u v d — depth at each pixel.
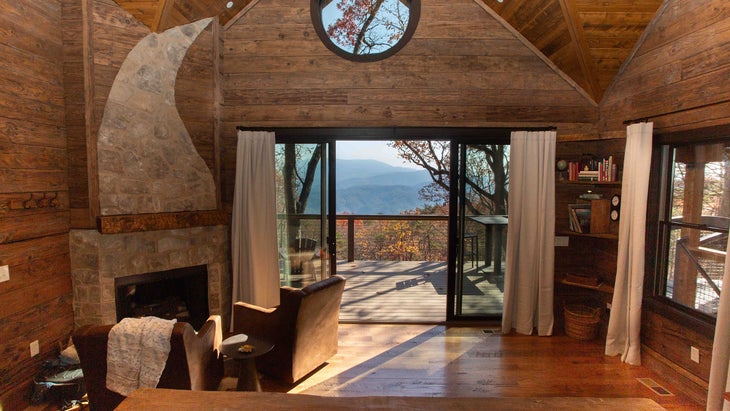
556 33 3.71
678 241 3.11
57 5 3.06
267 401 1.28
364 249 7.10
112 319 3.32
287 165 4.30
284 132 4.22
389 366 3.41
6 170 2.63
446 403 1.28
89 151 3.16
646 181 3.23
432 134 4.22
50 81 3.00
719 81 2.65
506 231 4.32
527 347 3.80
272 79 4.16
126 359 2.23
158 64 3.59
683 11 2.98
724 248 2.70
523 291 4.07
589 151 4.16
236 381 2.99
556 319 4.31
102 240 3.25
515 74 4.13
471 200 4.30
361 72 4.14
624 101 3.72
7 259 2.65
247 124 4.20
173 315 3.95
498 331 4.19
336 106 4.16
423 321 4.40
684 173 3.07
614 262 3.84
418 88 4.14
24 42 2.75
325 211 4.30
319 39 4.12
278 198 4.32
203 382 2.52
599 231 3.89
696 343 2.86
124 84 3.35
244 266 4.14
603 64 3.74
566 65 4.00
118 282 3.38
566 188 4.21
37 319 2.90
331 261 4.30
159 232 3.63
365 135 4.23
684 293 3.04
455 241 4.32
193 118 3.90
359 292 5.41
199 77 3.93
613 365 3.43
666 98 3.16
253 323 3.20
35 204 2.85
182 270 3.83
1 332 2.60
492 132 4.18
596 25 3.42
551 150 3.93
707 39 2.75
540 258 4.01
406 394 2.96
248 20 4.14
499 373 3.29
